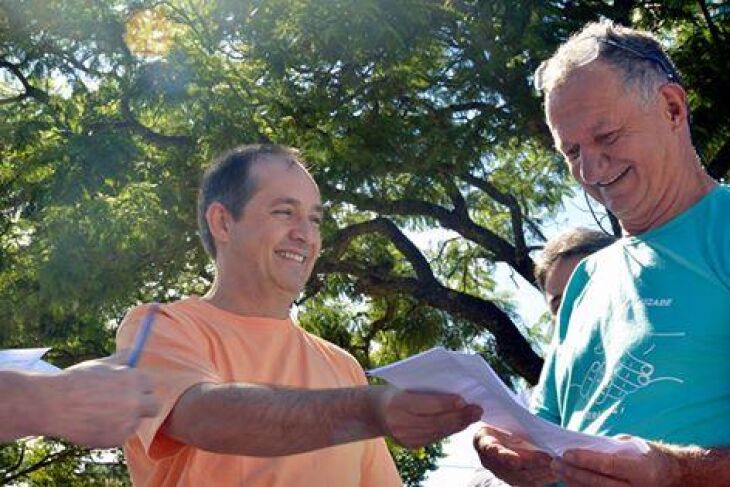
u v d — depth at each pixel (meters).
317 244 4.23
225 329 3.94
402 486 4.20
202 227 4.28
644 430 3.23
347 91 11.63
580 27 11.27
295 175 4.22
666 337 3.26
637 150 3.35
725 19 11.82
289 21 11.61
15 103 13.20
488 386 2.90
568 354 3.58
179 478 3.66
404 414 3.03
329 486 3.84
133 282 12.05
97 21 12.35
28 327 12.73
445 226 12.80
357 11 11.12
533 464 3.51
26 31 12.46
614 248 3.60
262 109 11.60
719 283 3.23
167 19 12.55
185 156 12.05
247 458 3.71
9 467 15.18
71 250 11.78
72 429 2.67
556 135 3.50
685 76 11.62
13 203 12.74
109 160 12.05
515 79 11.38
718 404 3.20
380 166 11.28
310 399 3.19
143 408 2.74
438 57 11.73
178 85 11.75
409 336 14.02
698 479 3.00
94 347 13.16
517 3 11.34
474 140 11.43
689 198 3.42
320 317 14.44
